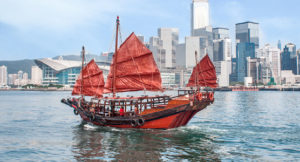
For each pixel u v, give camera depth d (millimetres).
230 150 20891
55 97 125250
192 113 29891
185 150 20844
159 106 28594
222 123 34906
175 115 28109
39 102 85875
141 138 25094
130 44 31734
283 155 19578
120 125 30312
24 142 23875
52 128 31703
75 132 28734
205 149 21156
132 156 19203
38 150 21031
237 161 18172
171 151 20531
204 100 29891
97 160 18344
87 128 31406
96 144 22859
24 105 71562
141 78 31172
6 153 20172
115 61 32531
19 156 19391
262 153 20109
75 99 41375
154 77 30641
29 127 32531
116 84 32375
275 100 93062
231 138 25250
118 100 31125
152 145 22391
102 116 31344
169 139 24641
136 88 31359
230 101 87438
